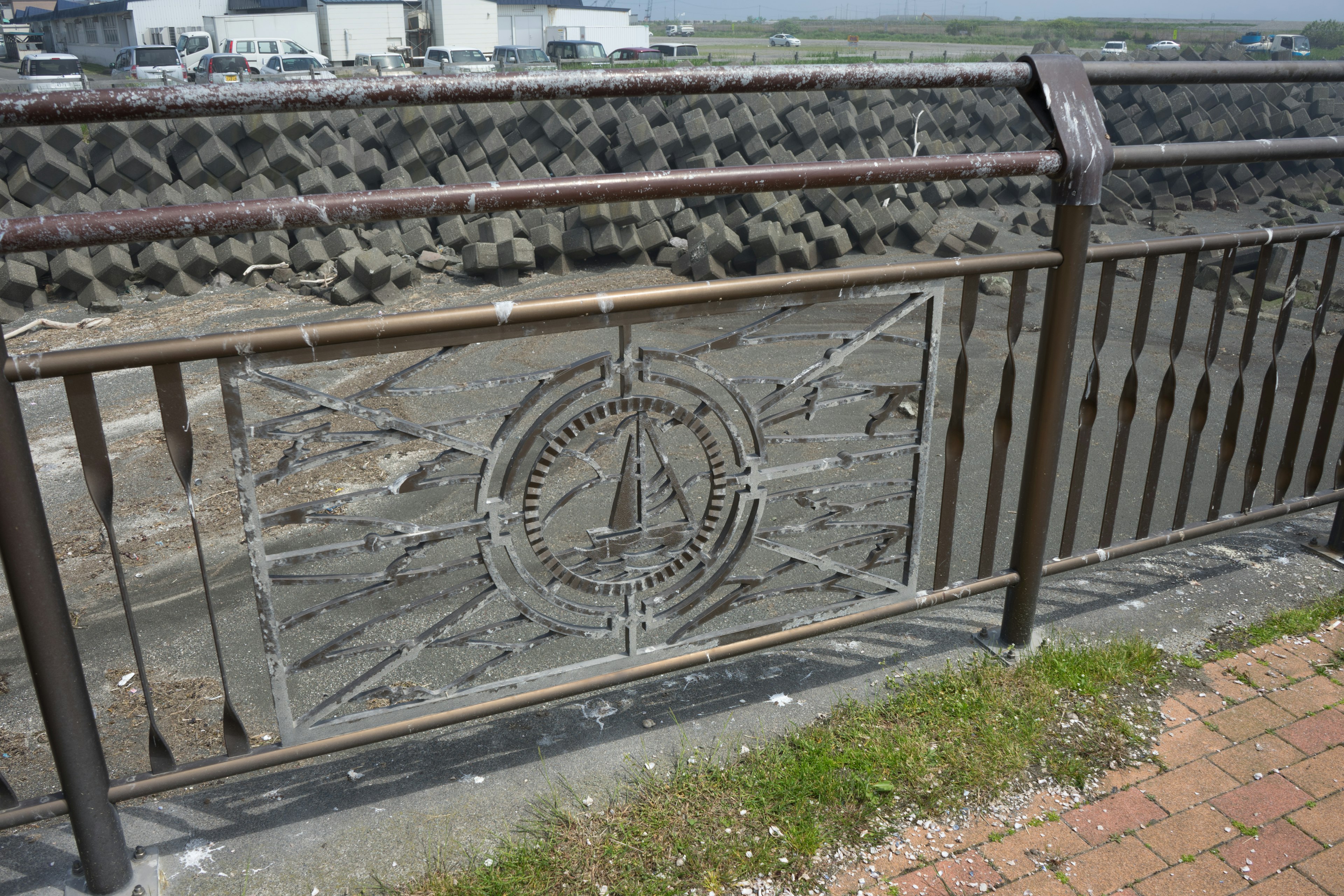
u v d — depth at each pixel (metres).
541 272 10.93
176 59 27.36
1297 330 7.98
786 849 1.87
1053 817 1.97
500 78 1.59
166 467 5.03
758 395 6.19
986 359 7.09
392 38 33.91
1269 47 37.94
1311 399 6.07
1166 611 2.71
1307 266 11.02
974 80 1.96
